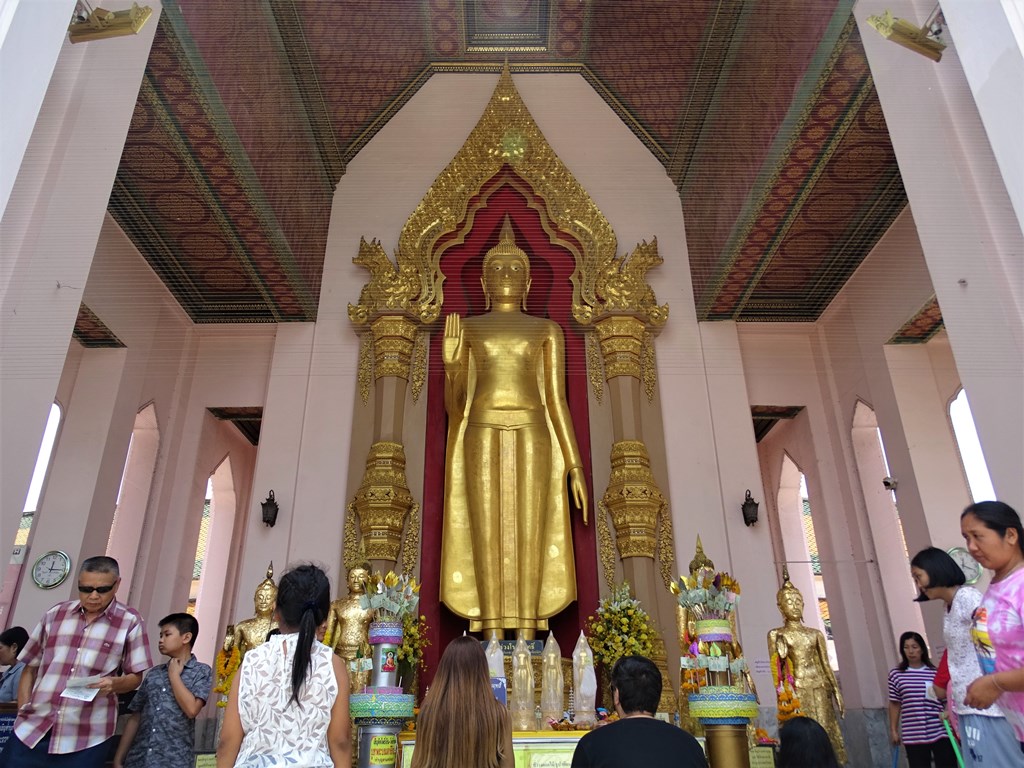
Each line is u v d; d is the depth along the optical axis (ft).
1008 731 8.37
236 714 7.30
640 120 28.66
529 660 17.61
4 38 8.86
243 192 20.98
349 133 28.09
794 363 27.63
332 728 7.50
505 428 22.75
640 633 19.71
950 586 10.24
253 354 27.30
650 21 25.22
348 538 22.68
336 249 27.02
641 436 23.81
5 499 11.16
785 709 17.67
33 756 11.13
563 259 26.96
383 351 24.63
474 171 27.22
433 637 21.76
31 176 12.84
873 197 21.75
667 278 26.84
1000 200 12.64
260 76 21.44
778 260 24.31
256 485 23.77
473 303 26.27
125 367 23.86
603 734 7.98
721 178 24.76
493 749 7.69
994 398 11.96
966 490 22.58
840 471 26.40
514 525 21.79
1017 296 12.03
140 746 12.09
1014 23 9.27
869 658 24.73
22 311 12.13
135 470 25.23
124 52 14.62
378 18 24.76
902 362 24.09
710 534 23.47
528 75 29.76
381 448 23.00
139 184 20.70
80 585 11.91
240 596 22.36
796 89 19.11
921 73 14.17
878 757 23.58
